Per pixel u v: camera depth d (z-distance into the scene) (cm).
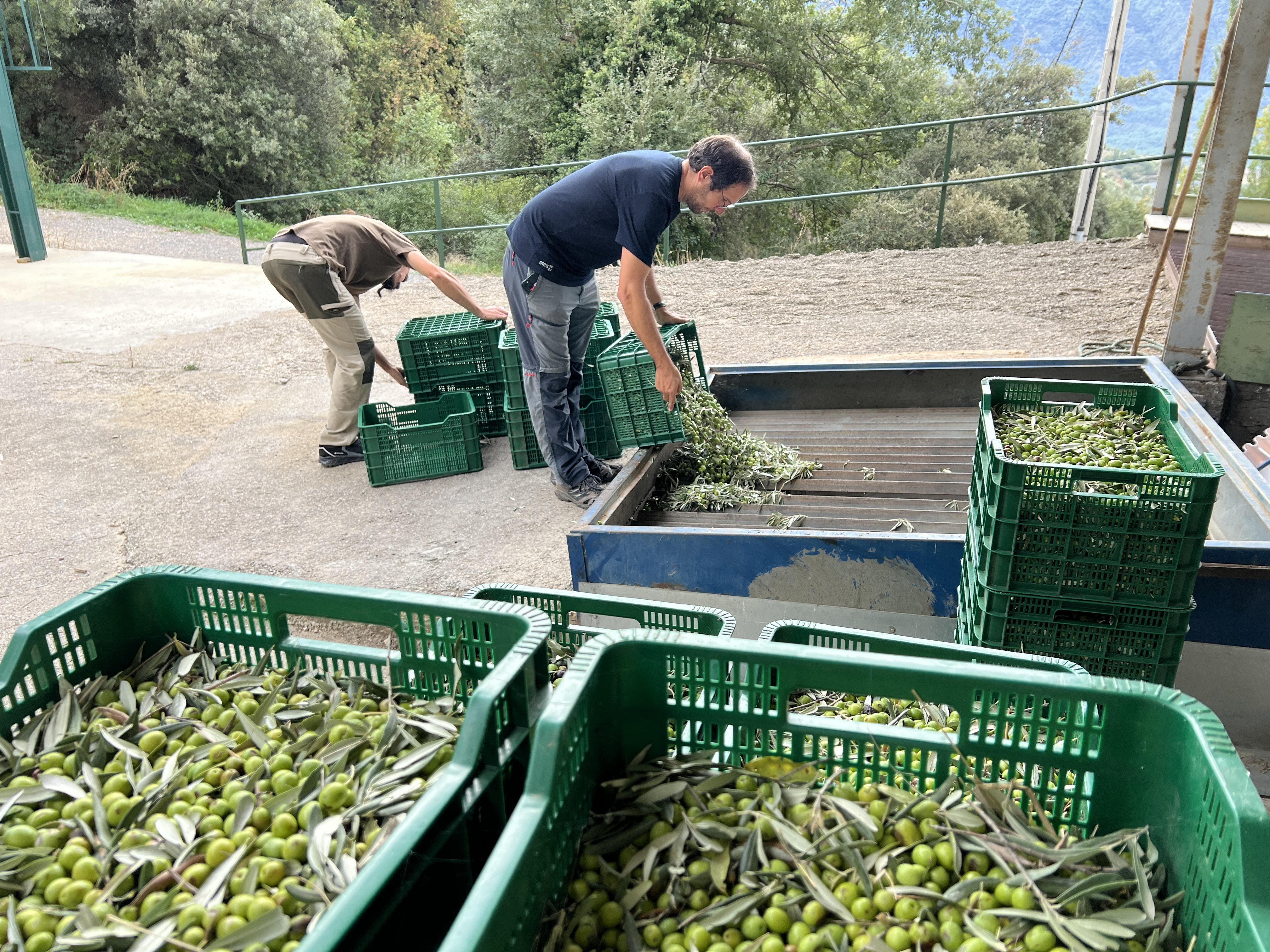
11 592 411
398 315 1009
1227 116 498
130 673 206
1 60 1136
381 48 3712
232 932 135
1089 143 1666
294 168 2694
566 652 233
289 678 202
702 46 2589
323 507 500
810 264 1130
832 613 328
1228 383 541
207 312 971
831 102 2733
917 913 146
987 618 269
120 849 155
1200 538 239
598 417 532
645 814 166
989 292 938
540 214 403
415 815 131
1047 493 248
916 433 500
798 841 157
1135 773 156
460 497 504
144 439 616
